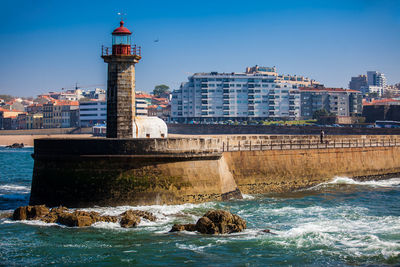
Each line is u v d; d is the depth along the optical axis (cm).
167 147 3872
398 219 3681
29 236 3134
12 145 17625
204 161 4081
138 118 4525
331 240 3109
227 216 3306
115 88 4322
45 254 2841
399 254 2859
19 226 3341
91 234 3173
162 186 3862
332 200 4562
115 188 3781
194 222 3472
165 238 3112
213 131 17188
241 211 3922
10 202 4372
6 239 3078
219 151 4162
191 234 3195
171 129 18812
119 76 4319
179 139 3919
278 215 3803
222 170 4338
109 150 3775
